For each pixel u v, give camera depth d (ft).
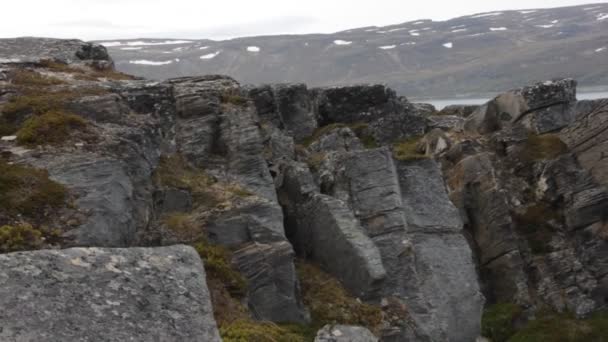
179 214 68.59
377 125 122.21
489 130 117.80
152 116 79.77
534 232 97.91
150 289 30.66
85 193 57.11
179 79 94.38
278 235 68.95
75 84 80.12
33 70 85.10
